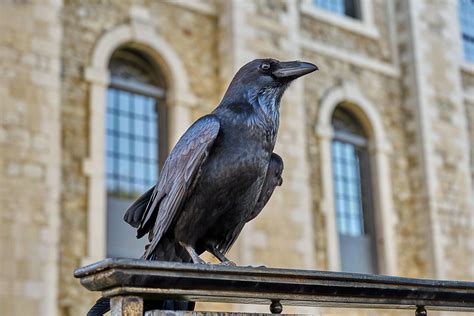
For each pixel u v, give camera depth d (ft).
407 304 11.05
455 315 47.26
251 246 51.78
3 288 40.83
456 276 63.82
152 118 52.39
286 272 9.80
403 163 65.57
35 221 42.57
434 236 63.41
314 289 10.11
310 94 61.11
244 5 55.98
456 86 69.72
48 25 45.73
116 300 9.11
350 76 64.18
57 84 45.34
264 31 56.80
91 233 45.91
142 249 49.39
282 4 58.44
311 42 62.18
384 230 62.08
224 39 55.57
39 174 43.32
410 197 65.16
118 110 50.67
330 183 59.62
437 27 70.03
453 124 68.23
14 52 44.14
